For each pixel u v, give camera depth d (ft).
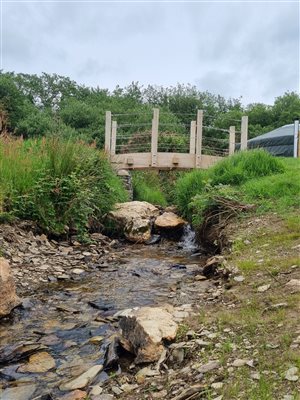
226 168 29.04
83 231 23.45
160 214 30.37
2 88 81.35
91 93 135.54
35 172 22.57
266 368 7.41
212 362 8.06
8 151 22.77
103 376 8.65
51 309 12.96
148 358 8.83
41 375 8.91
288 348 7.94
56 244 21.47
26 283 15.46
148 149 55.72
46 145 25.53
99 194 26.37
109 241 24.54
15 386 8.48
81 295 14.34
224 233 19.86
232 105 153.28
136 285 15.53
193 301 12.69
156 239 26.43
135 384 8.07
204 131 95.81
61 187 23.13
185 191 29.30
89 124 82.17
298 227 17.46
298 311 9.71
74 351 9.98
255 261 14.52
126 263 19.43
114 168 33.22
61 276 16.67
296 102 135.44
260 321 9.53
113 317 12.01
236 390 6.86
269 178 25.91
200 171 31.09
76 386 8.27
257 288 12.07
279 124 132.16
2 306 12.21
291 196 22.44
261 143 54.08
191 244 25.36
